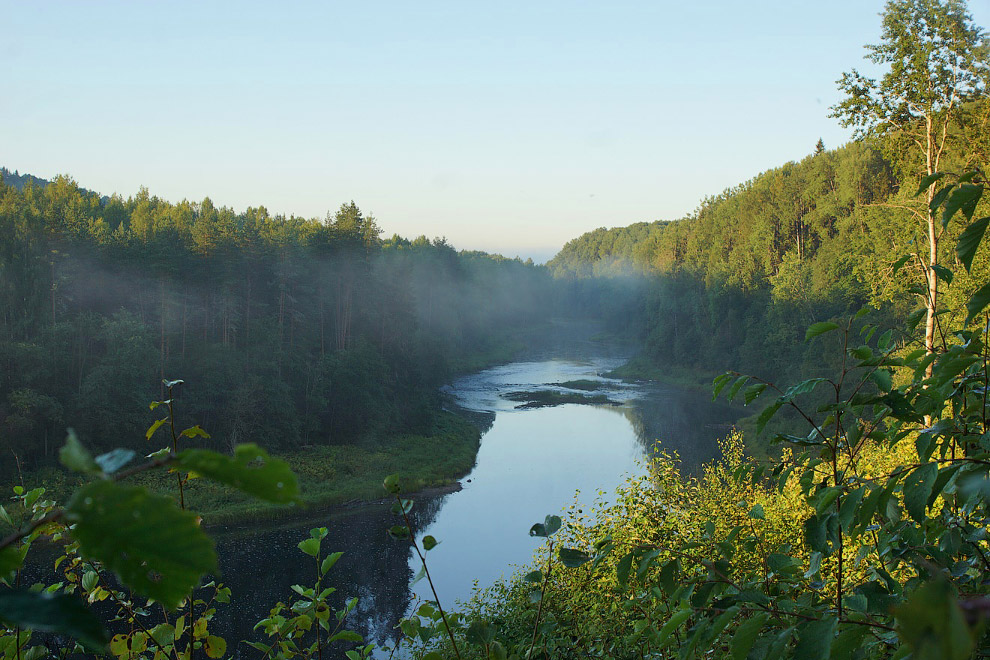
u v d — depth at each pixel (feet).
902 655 4.65
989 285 4.93
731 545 8.22
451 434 148.97
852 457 6.83
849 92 59.52
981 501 5.34
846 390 101.35
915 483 5.69
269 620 9.34
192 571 1.54
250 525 93.30
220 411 129.70
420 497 107.24
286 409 135.85
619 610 14.46
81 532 1.54
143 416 116.37
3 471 98.73
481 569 77.05
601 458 124.98
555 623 10.86
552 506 99.91
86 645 1.48
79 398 111.45
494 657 8.58
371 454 133.08
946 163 59.21
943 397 6.89
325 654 53.88
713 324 215.72
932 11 54.54
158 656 8.43
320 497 103.71
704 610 7.03
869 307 6.73
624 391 202.39
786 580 8.53
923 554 6.84
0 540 1.80
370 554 82.48
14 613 1.42
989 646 3.97
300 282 173.47
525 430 152.46
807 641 5.16
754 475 8.26
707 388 199.31
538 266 590.55
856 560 7.90
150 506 1.53
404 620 9.21
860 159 161.48
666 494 25.07
